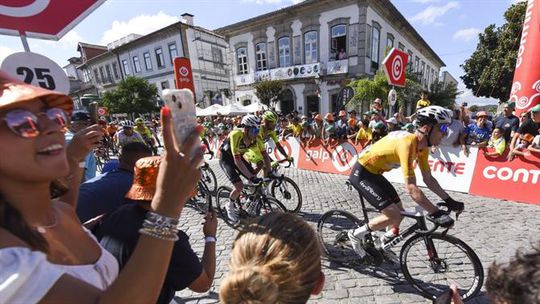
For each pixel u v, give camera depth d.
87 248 0.77
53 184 0.82
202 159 0.61
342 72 14.45
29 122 0.52
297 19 15.51
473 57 16.56
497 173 4.29
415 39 21.78
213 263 1.47
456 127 4.62
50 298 0.51
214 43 23.67
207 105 22.91
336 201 4.64
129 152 2.25
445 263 2.27
